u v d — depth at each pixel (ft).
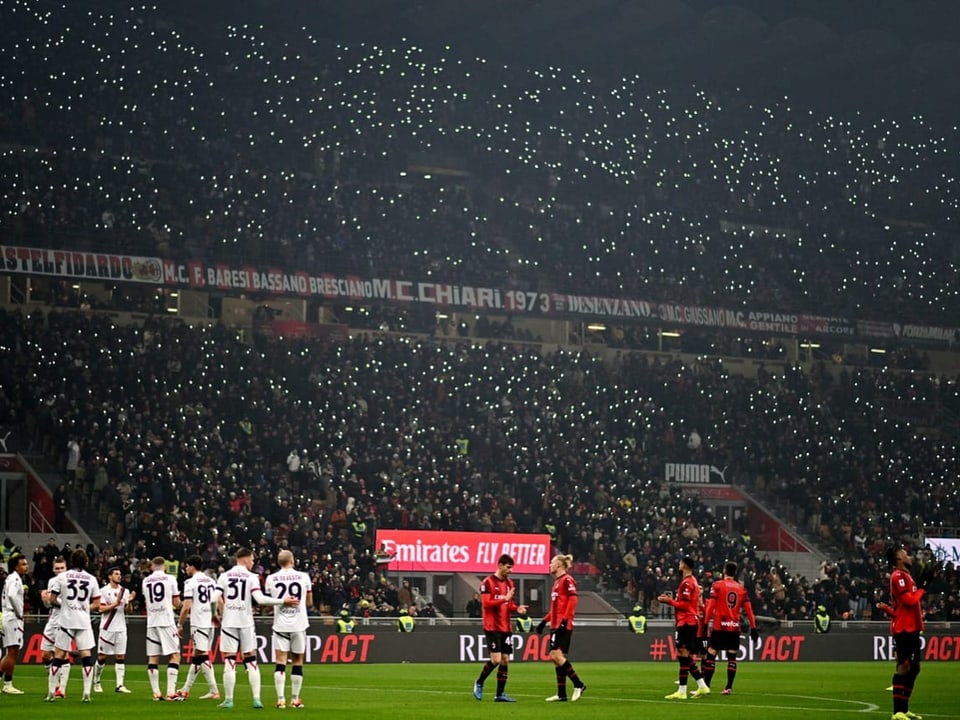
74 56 207.82
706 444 201.46
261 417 168.86
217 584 66.54
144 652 113.91
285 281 190.90
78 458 152.76
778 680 101.55
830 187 262.67
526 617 132.67
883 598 173.37
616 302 213.46
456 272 205.77
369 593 143.95
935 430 226.17
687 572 77.15
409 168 232.32
